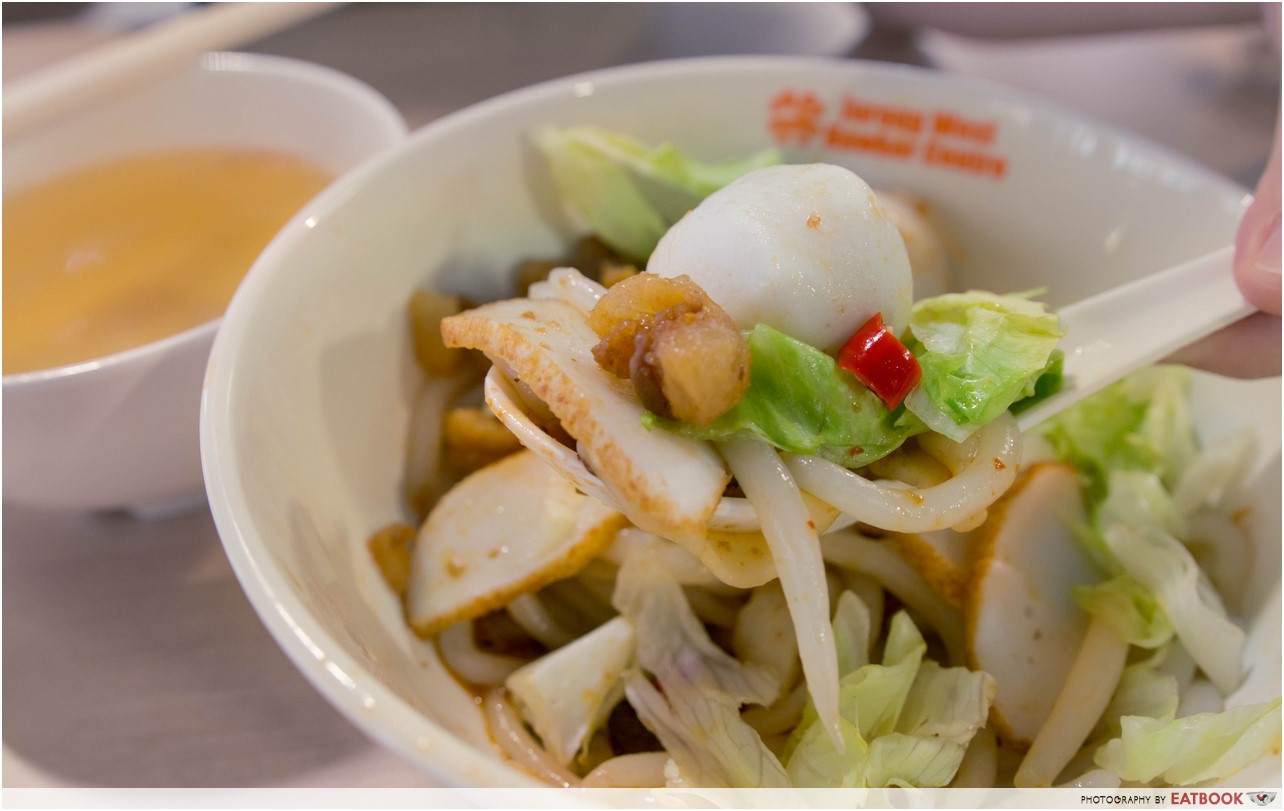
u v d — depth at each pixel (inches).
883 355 6.2
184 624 8.0
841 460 6.4
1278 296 7.2
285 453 6.8
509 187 8.7
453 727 7.1
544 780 7.2
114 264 9.3
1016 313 7.0
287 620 5.8
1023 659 7.6
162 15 16.0
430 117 13.2
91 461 7.8
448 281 8.5
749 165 9.0
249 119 10.7
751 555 6.4
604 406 6.0
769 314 6.2
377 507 7.8
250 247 9.4
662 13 15.3
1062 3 12.6
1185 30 13.5
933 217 9.2
